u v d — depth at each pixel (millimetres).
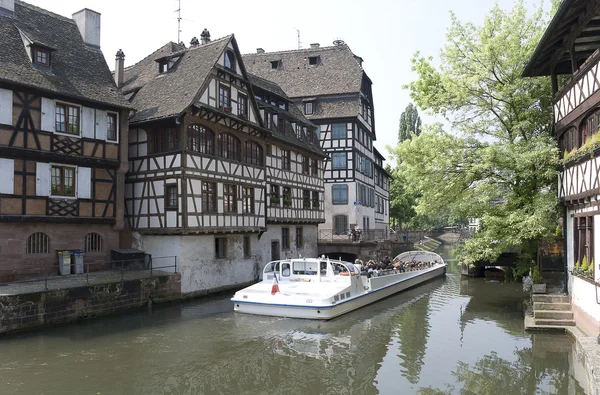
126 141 16781
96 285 13531
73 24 17938
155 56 21391
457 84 15719
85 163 15477
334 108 31578
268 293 14555
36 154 13984
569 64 14219
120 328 12578
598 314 9914
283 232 24125
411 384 8773
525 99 15570
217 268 18594
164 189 17047
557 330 11969
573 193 12195
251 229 20125
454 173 15867
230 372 9305
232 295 18109
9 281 13484
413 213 50344
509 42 15242
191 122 16984
